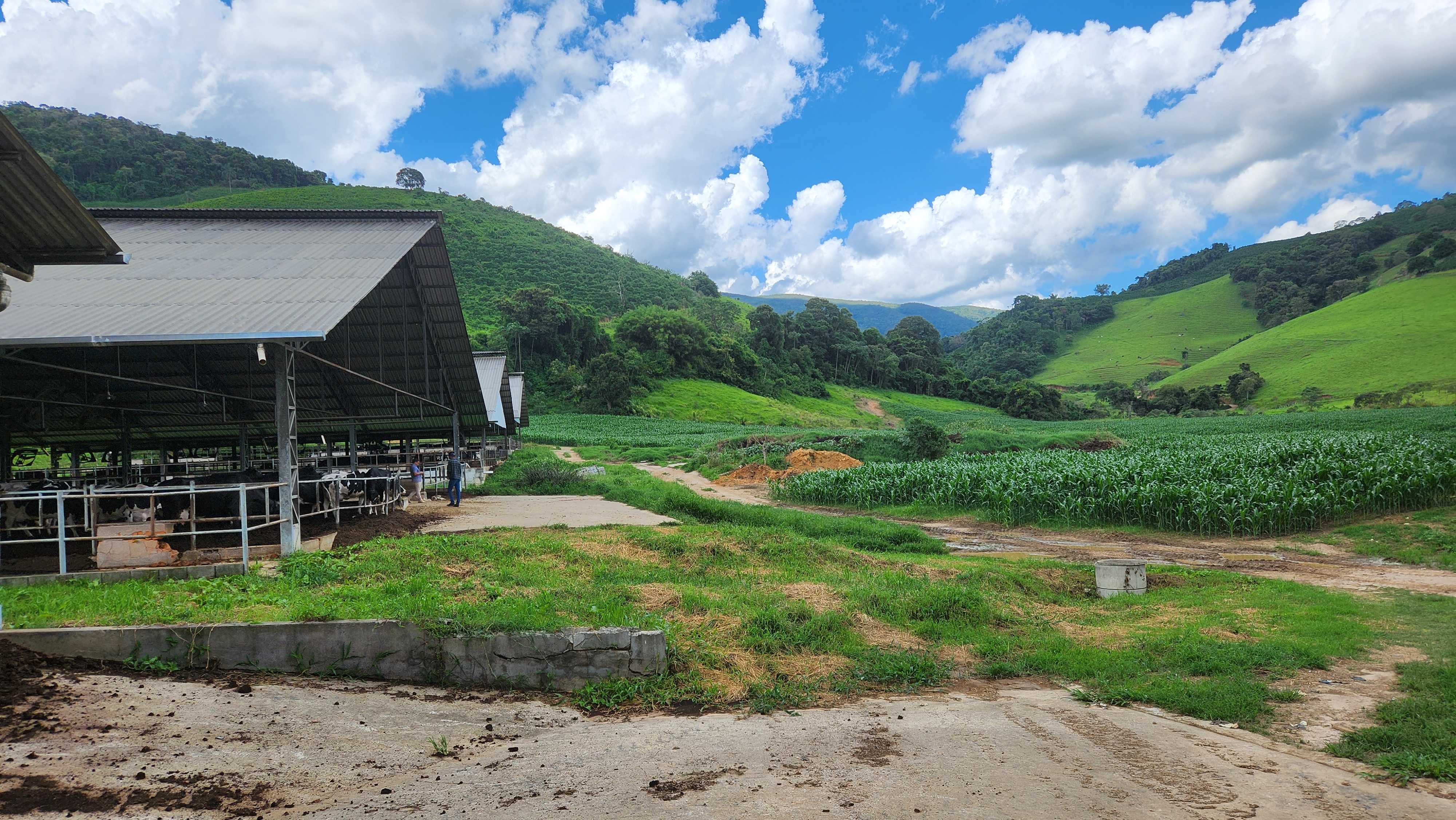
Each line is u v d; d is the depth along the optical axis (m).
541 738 5.14
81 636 5.74
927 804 4.10
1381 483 16.81
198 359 18.14
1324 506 16.62
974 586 10.44
